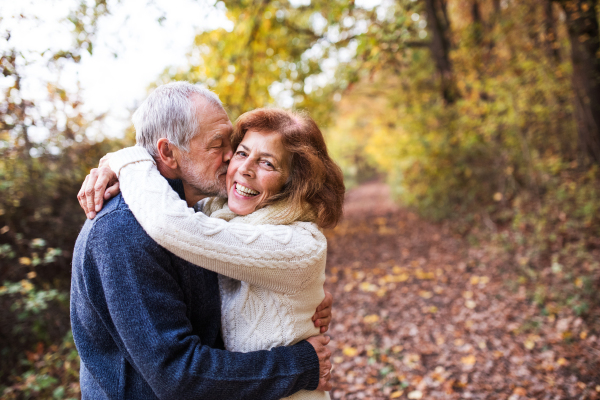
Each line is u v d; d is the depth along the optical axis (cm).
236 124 120
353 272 574
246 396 96
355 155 2277
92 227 99
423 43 839
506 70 602
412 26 504
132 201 99
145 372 89
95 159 431
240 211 118
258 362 100
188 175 116
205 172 117
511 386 275
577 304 352
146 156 110
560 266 416
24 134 333
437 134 761
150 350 89
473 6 841
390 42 466
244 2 505
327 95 633
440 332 363
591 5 550
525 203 588
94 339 103
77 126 371
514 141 609
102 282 94
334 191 124
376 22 469
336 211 125
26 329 341
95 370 101
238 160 118
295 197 117
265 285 110
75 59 227
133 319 90
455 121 722
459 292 440
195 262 100
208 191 122
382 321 399
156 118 111
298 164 119
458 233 665
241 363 97
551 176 577
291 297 112
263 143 115
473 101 661
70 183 421
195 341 95
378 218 991
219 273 111
